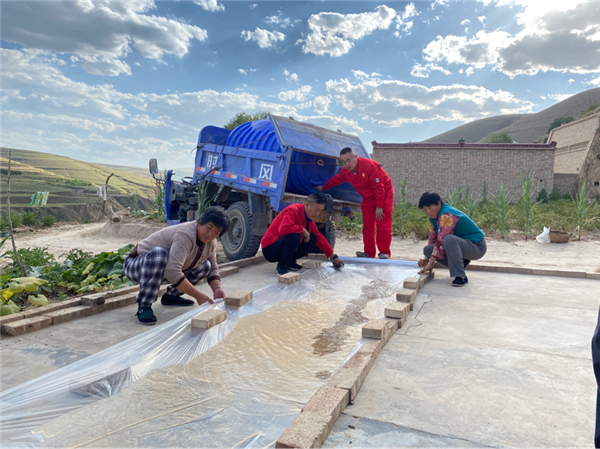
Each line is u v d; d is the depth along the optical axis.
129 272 3.40
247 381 2.12
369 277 4.70
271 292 3.98
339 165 6.84
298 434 1.54
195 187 8.48
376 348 2.49
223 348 2.56
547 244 8.87
